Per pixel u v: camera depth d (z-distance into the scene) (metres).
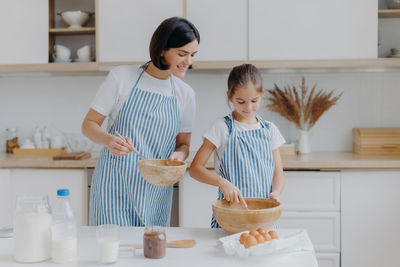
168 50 1.53
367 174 2.49
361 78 3.07
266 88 3.10
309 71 2.99
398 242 2.49
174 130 1.77
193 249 1.24
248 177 1.65
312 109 2.93
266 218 1.27
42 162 2.59
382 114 3.07
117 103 1.71
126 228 1.45
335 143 3.10
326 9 2.69
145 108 1.69
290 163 2.50
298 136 3.07
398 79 3.05
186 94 1.79
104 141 1.57
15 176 2.63
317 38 2.70
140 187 1.68
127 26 2.77
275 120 3.09
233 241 1.21
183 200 2.55
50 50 2.96
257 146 1.67
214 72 3.03
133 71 1.71
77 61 2.94
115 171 1.68
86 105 3.21
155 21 2.76
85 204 2.60
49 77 3.22
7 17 2.86
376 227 2.50
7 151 3.15
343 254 2.51
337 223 2.51
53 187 2.62
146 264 1.11
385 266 2.50
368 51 2.68
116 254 1.12
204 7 2.73
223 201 1.45
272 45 2.71
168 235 1.38
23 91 3.24
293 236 1.28
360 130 2.90
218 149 1.73
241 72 1.57
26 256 1.13
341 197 2.50
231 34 2.73
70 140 3.19
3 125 3.26
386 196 2.49
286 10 2.70
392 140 2.86
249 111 1.58
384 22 3.03
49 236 1.16
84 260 1.15
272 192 1.58
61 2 3.14
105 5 2.78
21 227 1.13
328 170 2.51
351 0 2.68
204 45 2.74
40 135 3.11
